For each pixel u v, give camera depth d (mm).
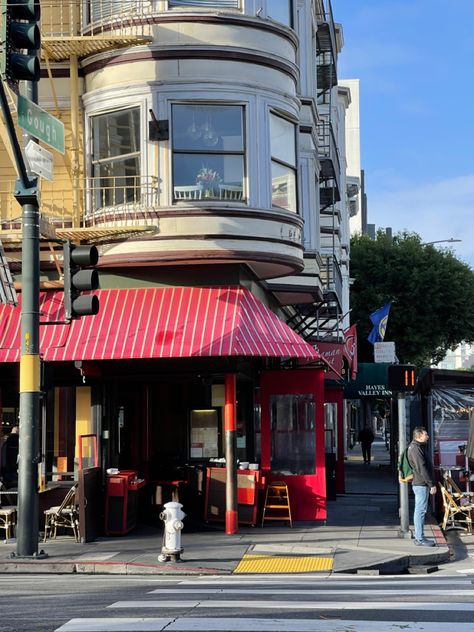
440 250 52375
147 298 17531
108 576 13336
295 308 26672
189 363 17719
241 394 19844
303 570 13570
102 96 17922
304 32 23625
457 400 21375
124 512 16734
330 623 8609
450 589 11281
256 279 19391
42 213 16953
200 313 17141
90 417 17875
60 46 17609
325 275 27250
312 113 23234
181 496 19562
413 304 51344
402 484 16984
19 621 8992
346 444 59500
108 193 17984
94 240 17734
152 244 17219
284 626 8453
